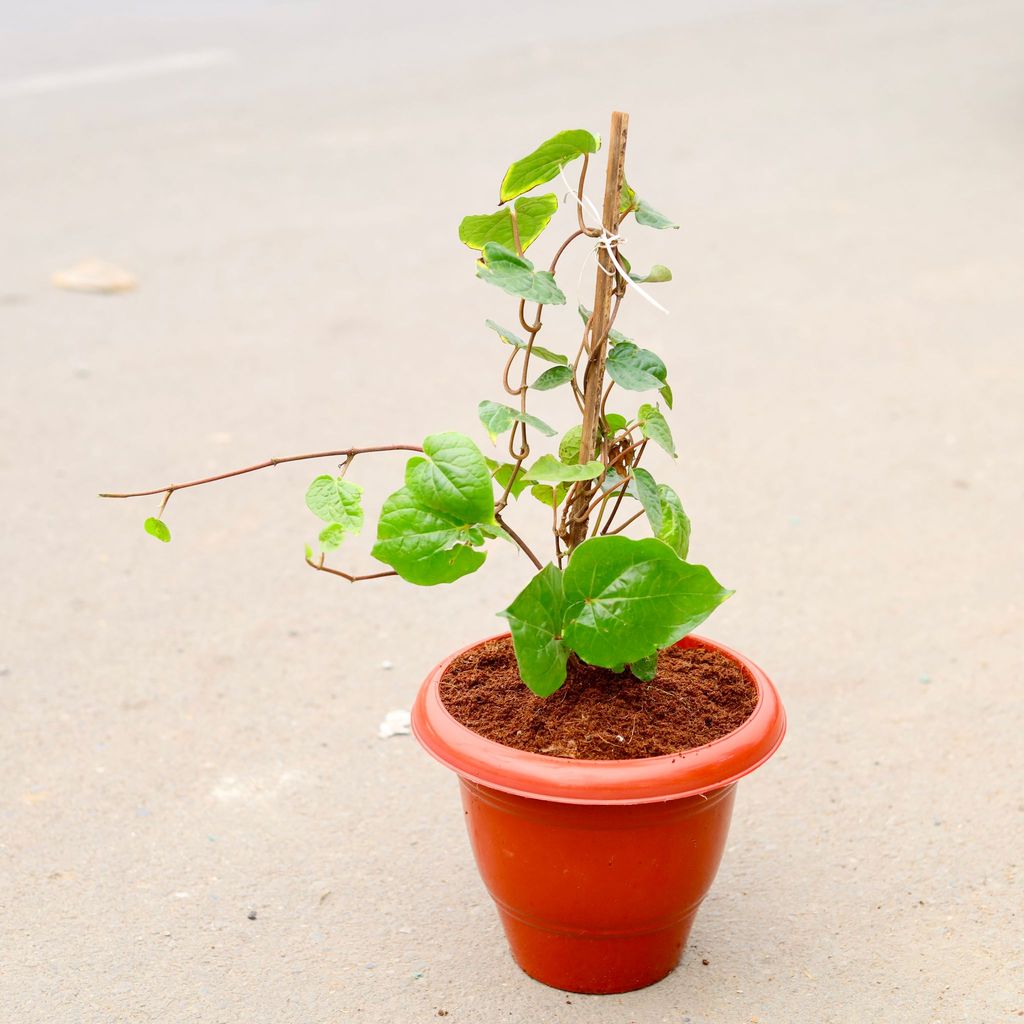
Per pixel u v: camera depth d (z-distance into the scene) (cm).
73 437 252
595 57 632
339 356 295
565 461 148
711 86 570
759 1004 150
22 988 152
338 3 834
